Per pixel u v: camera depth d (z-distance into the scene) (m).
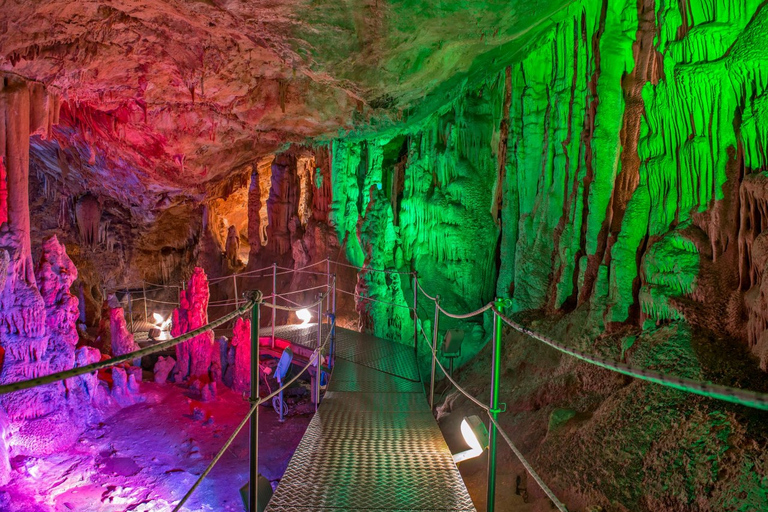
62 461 6.88
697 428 3.43
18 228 7.12
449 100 8.70
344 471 3.95
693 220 4.58
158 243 18.20
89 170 14.28
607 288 5.39
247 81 8.68
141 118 10.27
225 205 18.20
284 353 7.42
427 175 9.51
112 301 10.05
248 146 12.85
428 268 9.45
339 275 11.94
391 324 9.52
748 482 2.92
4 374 6.82
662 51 4.88
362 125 10.15
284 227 14.71
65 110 10.49
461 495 3.58
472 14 5.68
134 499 6.48
